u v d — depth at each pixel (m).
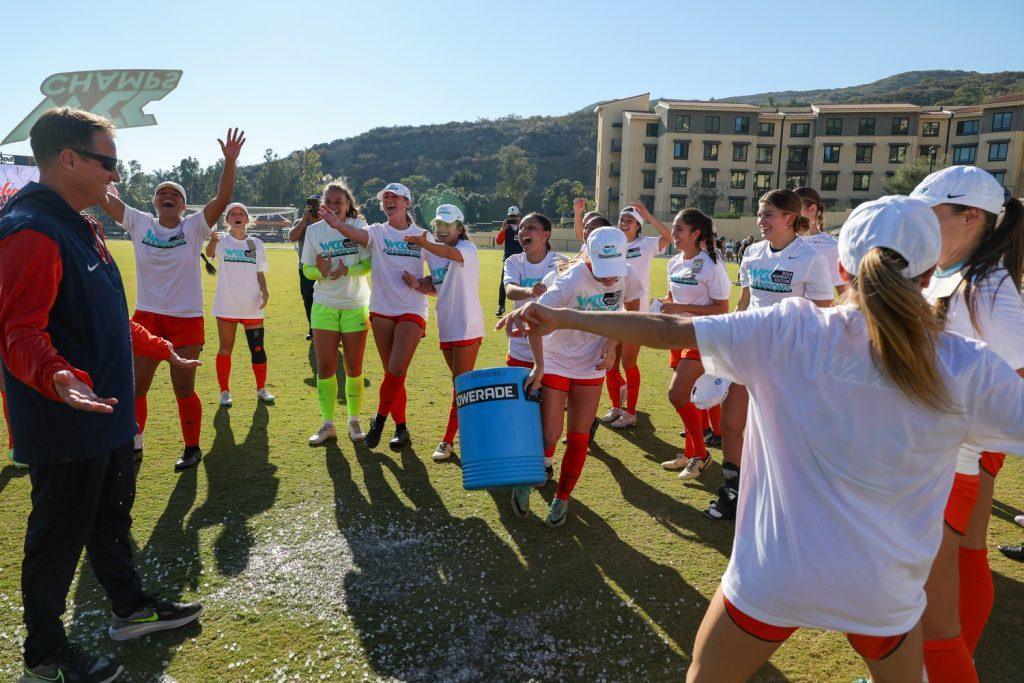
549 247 5.25
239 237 6.23
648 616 3.04
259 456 4.97
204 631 2.88
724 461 4.12
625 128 67.62
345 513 4.04
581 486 4.60
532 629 2.93
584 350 3.93
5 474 4.50
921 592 1.70
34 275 2.22
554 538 3.80
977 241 2.47
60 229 2.34
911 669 1.71
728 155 65.44
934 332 1.50
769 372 1.64
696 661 1.84
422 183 112.38
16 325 2.18
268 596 3.14
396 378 5.03
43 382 2.12
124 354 2.60
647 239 6.46
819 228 5.56
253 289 6.25
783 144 66.00
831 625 1.65
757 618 1.70
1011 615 3.10
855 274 1.62
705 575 3.41
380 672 2.62
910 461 1.56
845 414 1.56
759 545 1.71
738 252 40.25
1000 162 58.75
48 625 2.45
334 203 5.17
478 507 4.19
